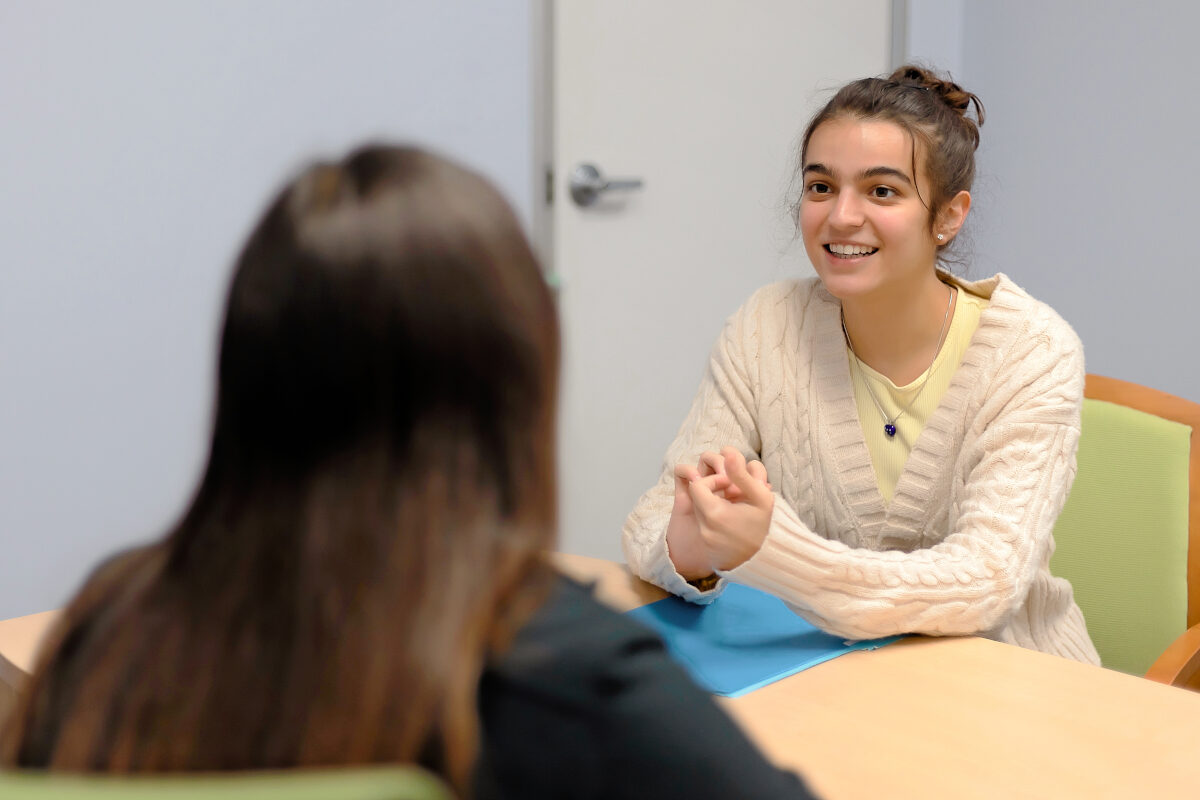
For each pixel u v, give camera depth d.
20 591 1.92
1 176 1.82
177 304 2.02
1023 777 0.78
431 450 0.41
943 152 1.30
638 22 2.48
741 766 0.42
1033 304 1.33
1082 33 2.79
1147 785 0.77
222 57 2.00
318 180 0.44
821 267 1.35
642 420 2.63
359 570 0.40
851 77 2.86
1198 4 2.57
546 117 2.38
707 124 2.62
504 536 0.42
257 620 0.40
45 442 1.91
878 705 0.91
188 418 2.05
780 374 1.47
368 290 0.41
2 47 1.80
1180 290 2.68
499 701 0.41
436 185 0.43
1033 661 1.01
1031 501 1.20
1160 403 1.55
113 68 1.90
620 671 0.42
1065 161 2.86
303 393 0.41
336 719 0.39
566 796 0.41
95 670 0.43
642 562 1.23
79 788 0.33
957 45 3.04
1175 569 1.50
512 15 2.31
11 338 1.86
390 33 2.16
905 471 1.37
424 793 0.35
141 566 0.47
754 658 1.02
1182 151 2.64
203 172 2.01
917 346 1.40
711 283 2.70
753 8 2.65
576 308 2.48
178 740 0.40
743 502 1.10
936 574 1.08
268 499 0.42
